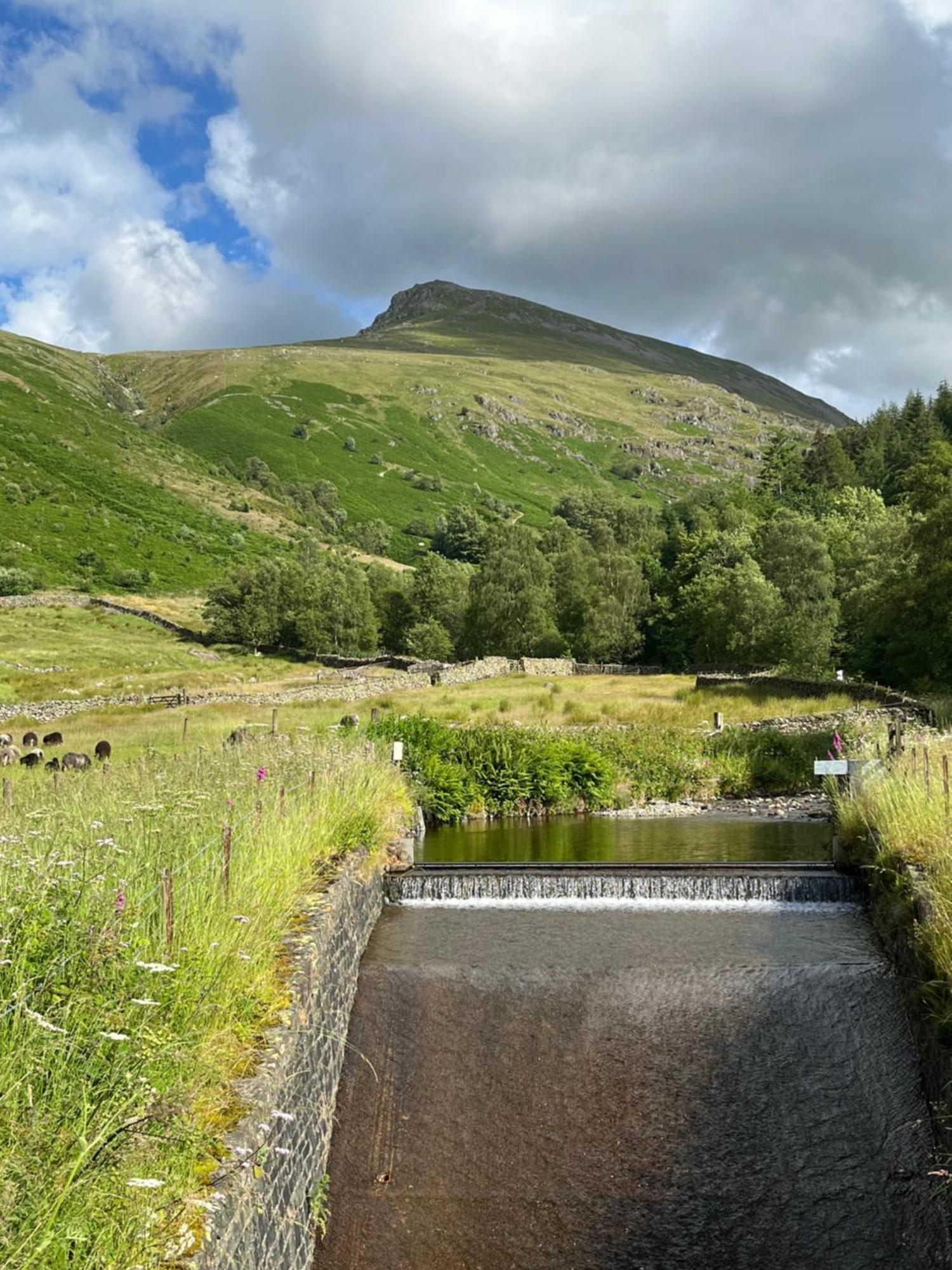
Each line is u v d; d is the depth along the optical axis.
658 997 11.30
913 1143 8.95
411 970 12.01
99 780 14.67
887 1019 10.61
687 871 15.79
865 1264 7.93
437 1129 9.48
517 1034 10.77
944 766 13.83
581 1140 9.34
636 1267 8.02
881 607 47.41
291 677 67.94
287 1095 7.07
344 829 13.98
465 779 26.09
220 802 11.77
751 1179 8.81
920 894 10.71
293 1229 7.21
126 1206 4.54
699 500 147.75
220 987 7.08
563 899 15.45
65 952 5.82
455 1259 8.10
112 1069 5.07
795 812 25.72
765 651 63.28
